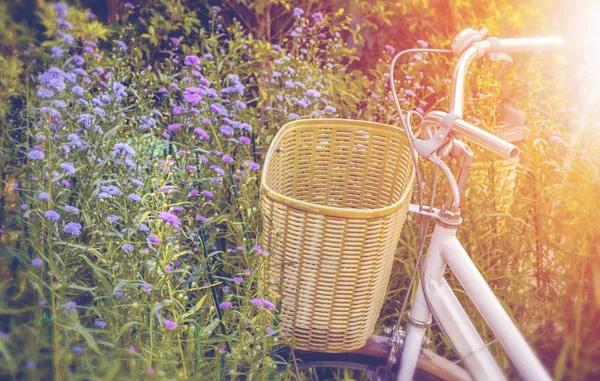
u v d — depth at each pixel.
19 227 2.38
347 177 2.67
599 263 2.81
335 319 2.10
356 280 2.05
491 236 3.07
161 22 4.21
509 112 4.76
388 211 1.98
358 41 4.54
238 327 2.01
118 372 1.83
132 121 2.86
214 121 2.92
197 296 2.28
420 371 2.13
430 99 4.62
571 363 2.91
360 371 2.52
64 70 2.65
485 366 1.91
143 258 1.94
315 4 4.82
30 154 2.04
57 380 1.82
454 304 1.99
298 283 2.07
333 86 3.94
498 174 3.22
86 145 2.32
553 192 3.11
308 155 2.62
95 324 1.93
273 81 3.49
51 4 2.78
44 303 1.86
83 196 2.26
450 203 1.94
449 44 4.61
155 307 1.82
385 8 4.76
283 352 2.27
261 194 2.16
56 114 2.23
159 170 2.33
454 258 1.93
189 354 1.94
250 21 4.78
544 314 3.04
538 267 3.11
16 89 2.72
